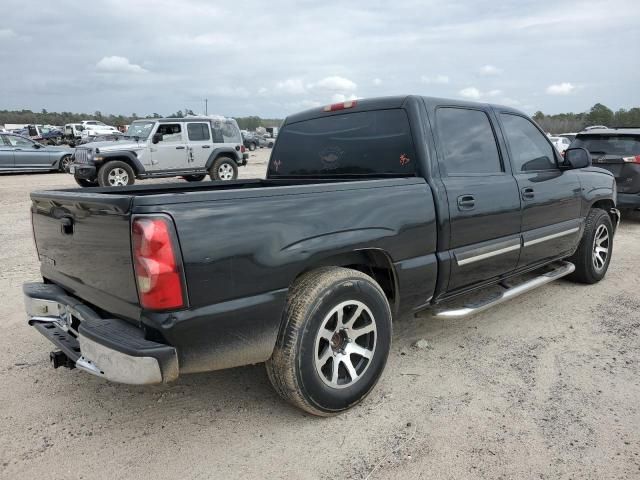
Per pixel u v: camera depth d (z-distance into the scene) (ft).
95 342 8.22
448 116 12.80
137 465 8.61
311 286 9.36
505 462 8.57
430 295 11.82
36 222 11.25
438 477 8.23
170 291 7.76
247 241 8.51
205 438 9.36
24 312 15.78
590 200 17.33
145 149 47.39
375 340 10.36
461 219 12.09
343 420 9.89
